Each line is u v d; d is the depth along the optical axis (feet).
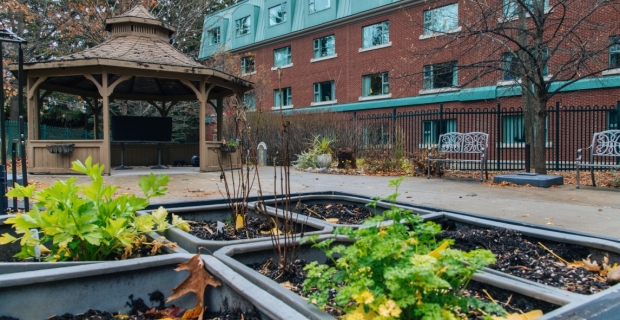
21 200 16.94
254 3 97.60
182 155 49.73
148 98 48.21
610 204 19.35
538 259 8.02
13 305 5.34
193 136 90.27
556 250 8.30
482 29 35.88
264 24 93.04
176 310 6.19
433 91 63.05
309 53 84.79
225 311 5.84
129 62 31.37
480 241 8.91
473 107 59.21
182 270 6.57
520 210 17.48
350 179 32.89
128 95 47.19
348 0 78.38
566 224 14.29
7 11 55.06
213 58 73.20
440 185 28.17
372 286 4.41
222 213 12.21
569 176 35.12
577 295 5.27
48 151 32.55
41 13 58.70
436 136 61.62
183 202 12.50
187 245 8.20
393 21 70.95
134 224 8.05
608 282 6.74
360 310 4.36
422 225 5.53
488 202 19.88
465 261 4.55
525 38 36.78
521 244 8.70
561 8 43.88
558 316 4.27
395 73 68.90
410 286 4.10
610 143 26.81
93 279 5.87
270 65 91.61
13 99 70.18
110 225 7.33
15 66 32.37
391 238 4.82
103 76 31.89
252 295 5.05
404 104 67.36
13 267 6.35
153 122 43.19
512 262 7.82
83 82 41.55
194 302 6.46
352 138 47.55
